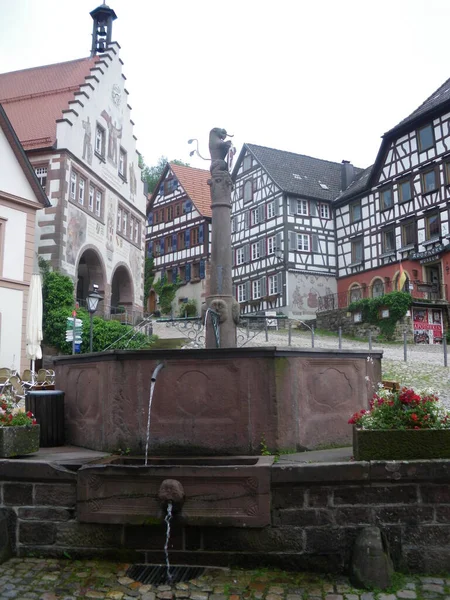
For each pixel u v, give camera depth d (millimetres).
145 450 5926
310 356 6211
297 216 37594
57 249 24344
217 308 8203
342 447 6375
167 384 5965
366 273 35812
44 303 23422
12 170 21203
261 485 4582
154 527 4773
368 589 4207
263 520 4555
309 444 6023
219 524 4586
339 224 38281
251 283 40188
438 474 4500
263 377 5801
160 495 4543
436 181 30766
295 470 4590
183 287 46812
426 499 4543
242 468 4609
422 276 31672
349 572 4402
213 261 8438
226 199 8570
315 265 37719
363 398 6859
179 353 5941
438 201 30625
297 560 4582
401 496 4562
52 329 22438
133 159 33531
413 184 32344
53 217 24594
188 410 5902
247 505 4590
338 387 6531
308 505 4617
